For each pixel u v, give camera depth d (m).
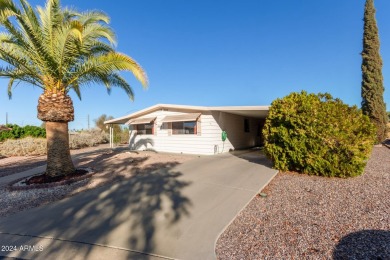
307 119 8.01
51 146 8.58
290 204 5.49
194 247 3.82
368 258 3.24
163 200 6.03
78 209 5.56
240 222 4.71
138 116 18.89
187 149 15.59
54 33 8.10
